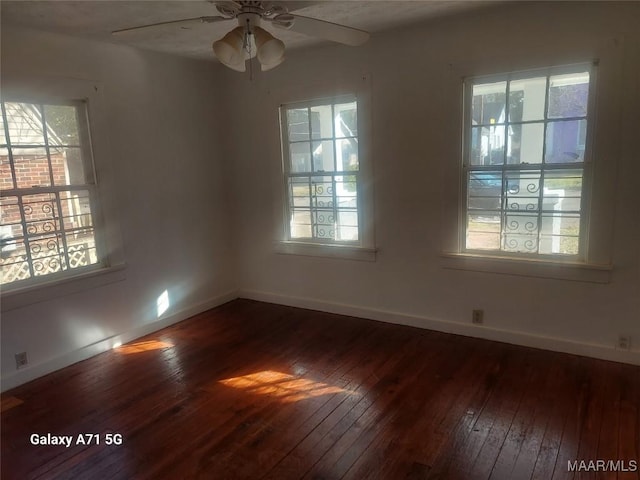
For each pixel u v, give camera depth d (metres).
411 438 2.26
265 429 2.38
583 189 2.88
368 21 3.07
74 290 3.23
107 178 3.39
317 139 3.88
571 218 2.95
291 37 3.34
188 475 2.06
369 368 3.02
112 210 3.44
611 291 2.88
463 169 3.25
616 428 2.27
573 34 2.75
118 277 3.52
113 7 2.57
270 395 2.72
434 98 3.26
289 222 4.21
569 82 2.83
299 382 2.87
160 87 3.75
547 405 2.49
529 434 2.25
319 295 4.15
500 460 2.07
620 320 2.88
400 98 3.39
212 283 4.37
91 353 3.36
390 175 3.55
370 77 3.49
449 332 3.52
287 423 2.43
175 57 3.85
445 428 2.32
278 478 2.02
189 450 2.23
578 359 2.99
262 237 4.37
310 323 3.88
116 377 3.02
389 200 3.60
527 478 1.95
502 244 3.22
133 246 3.62
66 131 3.16
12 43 2.81
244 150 4.29
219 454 2.19
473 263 3.31
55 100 3.07
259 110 4.10
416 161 3.41
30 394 2.83
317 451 2.19
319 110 3.81
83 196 3.28
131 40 3.29
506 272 3.20
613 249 2.82
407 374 2.91
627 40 2.61
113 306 3.50
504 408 2.48
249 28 2.16
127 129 3.52
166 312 3.93
